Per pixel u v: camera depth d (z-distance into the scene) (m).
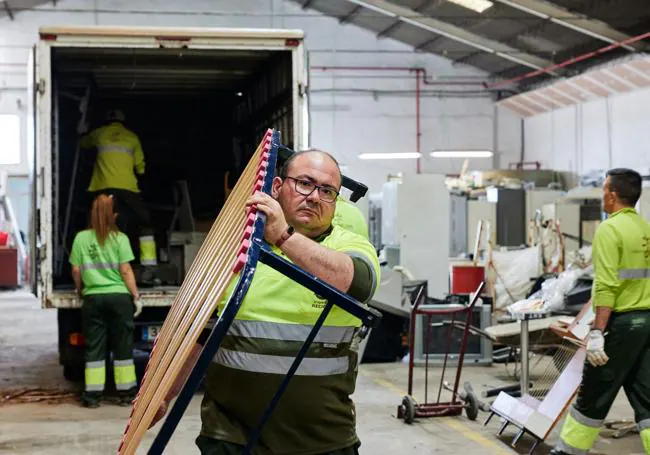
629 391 5.23
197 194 11.09
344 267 2.50
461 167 25.56
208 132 11.16
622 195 5.25
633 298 5.15
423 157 25.39
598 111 21.28
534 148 24.98
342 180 3.41
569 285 10.05
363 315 2.23
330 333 2.72
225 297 2.73
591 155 21.66
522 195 18.91
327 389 2.73
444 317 9.88
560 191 19.38
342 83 24.91
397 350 10.30
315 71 24.75
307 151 2.85
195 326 2.21
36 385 8.89
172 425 2.05
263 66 9.32
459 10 20.17
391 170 25.23
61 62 9.03
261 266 2.76
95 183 9.13
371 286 2.57
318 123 24.84
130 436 2.34
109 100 10.91
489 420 6.84
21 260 24.28
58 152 9.97
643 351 5.15
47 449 6.25
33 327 14.30
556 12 18.28
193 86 10.38
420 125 25.33
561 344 8.59
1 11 23.23
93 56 8.91
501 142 25.69
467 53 24.33
